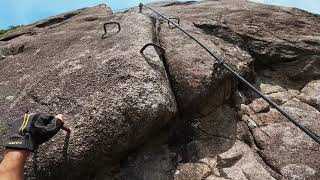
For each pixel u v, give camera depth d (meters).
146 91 4.27
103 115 4.09
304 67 6.34
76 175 4.04
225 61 5.55
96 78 4.54
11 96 4.81
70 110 4.27
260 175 4.43
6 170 2.90
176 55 5.46
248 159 4.65
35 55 5.73
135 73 4.42
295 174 4.45
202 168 4.50
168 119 4.54
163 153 4.65
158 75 4.55
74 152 3.92
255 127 5.14
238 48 6.27
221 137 4.94
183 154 4.71
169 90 4.69
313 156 4.68
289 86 6.14
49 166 3.90
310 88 6.11
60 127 3.63
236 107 5.45
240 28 6.69
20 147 3.07
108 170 4.34
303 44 6.54
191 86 4.96
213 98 5.25
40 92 4.64
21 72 5.34
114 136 4.07
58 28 6.76
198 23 6.70
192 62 5.30
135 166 4.45
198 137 4.91
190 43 5.90
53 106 4.39
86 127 4.04
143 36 5.23
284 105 5.67
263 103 5.57
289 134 5.03
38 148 3.97
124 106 4.14
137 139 4.33
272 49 6.37
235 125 5.15
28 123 3.31
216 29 6.57
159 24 6.69
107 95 4.26
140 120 4.18
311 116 5.46
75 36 5.96
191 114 5.04
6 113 4.51
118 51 4.91
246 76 5.75
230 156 4.66
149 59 4.70
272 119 5.30
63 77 4.77
